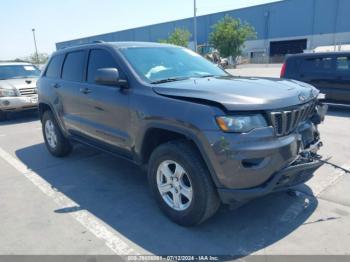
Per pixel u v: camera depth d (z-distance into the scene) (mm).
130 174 4895
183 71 4145
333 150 5734
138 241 3135
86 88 4461
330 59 9719
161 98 3283
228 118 2789
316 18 48562
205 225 3355
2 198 4207
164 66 4074
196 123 2906
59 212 3764
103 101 4086
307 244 2990
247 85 3322
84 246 3084
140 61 3975
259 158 2811
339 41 47062
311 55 10117
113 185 4504
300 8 49781
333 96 9766
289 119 3043
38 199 4137
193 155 3041
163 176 3436
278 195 3941
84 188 4430
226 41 45812
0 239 3242
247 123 2801
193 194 3086
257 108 2834
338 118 8625
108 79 3609
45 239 3217
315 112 3684
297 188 4137
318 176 4520
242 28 45969
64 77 5199
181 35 50625
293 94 3170
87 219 3580
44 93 5668
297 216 3473
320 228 3232
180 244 3062
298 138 3141
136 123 3572
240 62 51000
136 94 3568
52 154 5957
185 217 3232
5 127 9195
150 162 3480
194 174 3020
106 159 5641
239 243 3049
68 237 3240
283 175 2961
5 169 5379
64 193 4297
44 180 4789
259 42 55531
